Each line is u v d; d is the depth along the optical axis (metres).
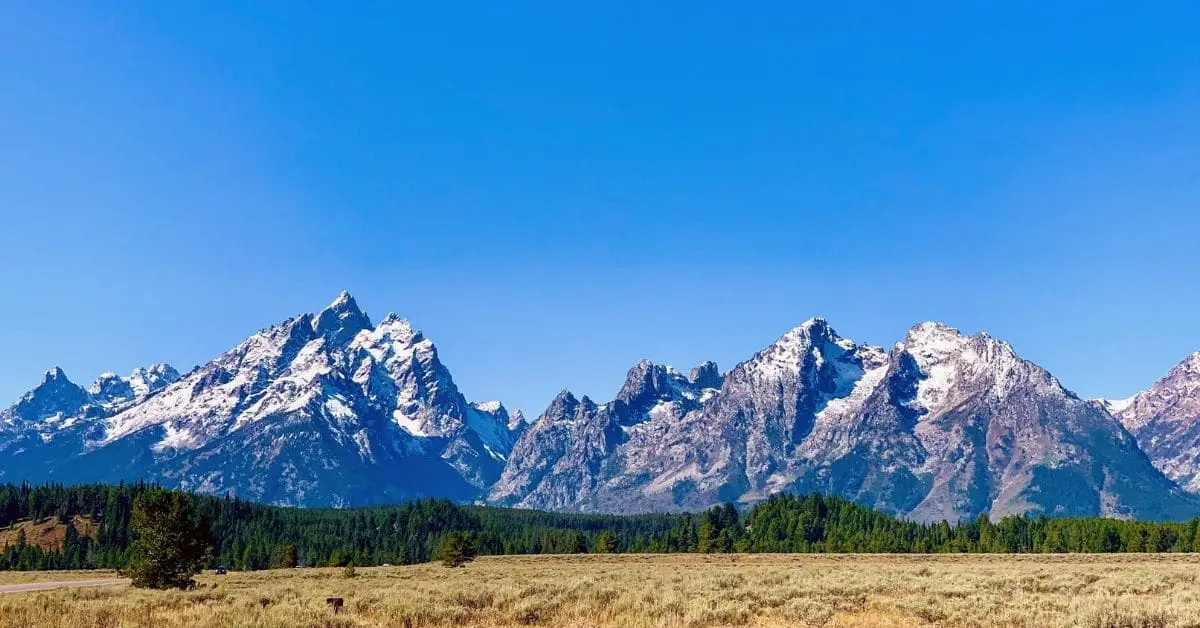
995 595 46.38
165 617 36.38
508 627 35.84
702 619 37.53
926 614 39.53
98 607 39.78
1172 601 42.28
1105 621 35.28
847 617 38.72
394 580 76.38
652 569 101.56
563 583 54.88
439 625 36.31
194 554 61.72
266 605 43.72
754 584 56.59
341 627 34.91
